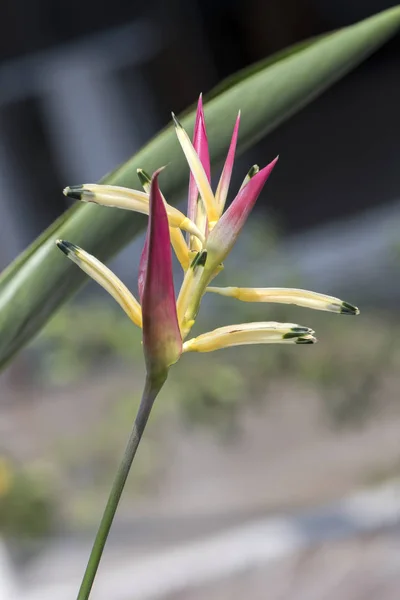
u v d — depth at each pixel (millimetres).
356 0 7660
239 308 3586
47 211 6660
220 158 884
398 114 7934
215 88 889
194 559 2830
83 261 763
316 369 3771
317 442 3906
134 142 6887
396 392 3926
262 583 2674
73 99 6609
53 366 3668
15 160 6559
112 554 2994
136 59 6777
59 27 6371
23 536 3145
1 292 868
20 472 3479
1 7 6238
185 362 3682
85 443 4242
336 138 7965
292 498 3389
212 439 4078
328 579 2580
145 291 747
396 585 2531
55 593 2723
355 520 2828
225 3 7164
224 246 760
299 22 7566
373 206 6629
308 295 772
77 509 3457
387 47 8297
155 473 3896
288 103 887
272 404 4180
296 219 6832
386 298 4789
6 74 6395
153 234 740
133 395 4195
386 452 3625
